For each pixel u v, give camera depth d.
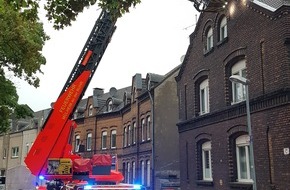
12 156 49.06
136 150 30.53
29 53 14.88
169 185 24.45
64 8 7.20
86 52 12.88
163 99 28.25
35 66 15.42
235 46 15.91
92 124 39.56
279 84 12.81
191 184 19.38
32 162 11.68
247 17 15.14
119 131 35.91
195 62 19.81
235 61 16.16
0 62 14.94
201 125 18.52
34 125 47.25
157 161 26.86
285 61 12.64
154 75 29.91
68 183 11.82
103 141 38.00
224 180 16.17
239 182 15.16
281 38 12.86
